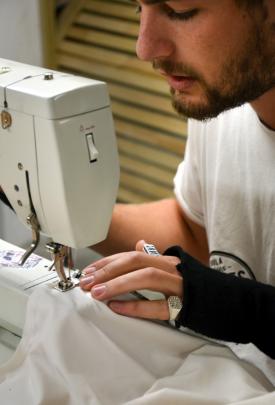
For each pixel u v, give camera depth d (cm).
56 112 88
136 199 244
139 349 94
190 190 136
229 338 95
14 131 95
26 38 210
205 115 98
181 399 82
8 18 201
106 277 99
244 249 119
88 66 232
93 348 91
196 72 92
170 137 224
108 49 225
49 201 96
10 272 105
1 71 99
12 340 103
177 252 103
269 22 88
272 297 94
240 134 120
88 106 92
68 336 90
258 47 90
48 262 109
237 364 92
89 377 89
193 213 137
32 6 207
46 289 98
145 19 89
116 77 228
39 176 94
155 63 94
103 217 100
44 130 90
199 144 130
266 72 93
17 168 98
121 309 96
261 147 115
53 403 85
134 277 95
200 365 91
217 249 123
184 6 84
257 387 88
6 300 102
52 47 226
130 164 241
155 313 95
